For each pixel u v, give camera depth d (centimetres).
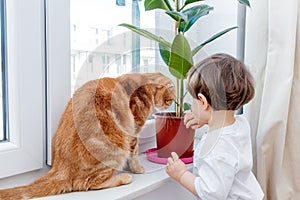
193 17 88
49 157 78
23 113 72
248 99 88
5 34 71
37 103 75
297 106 103
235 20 119
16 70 71
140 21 106
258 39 108
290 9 99
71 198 66
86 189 70
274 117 101
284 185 105
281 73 101
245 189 83
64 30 79
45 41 76
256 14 108
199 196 79
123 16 100
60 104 79
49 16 76
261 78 109
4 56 72
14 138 71
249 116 111
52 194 66
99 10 92
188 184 81
